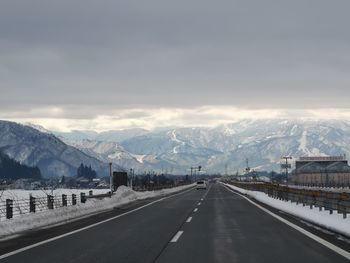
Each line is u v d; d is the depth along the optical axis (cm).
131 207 3841
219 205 3978
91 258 1320
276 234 1839
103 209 3544
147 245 1576
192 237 1788
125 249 1488
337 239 1653
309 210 2772
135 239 1744
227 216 2781
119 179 6819
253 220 2483
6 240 1727
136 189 7500
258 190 7069
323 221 2173
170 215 2930
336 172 17450
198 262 1240
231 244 1580
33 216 2277
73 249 1495
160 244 1599
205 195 6506
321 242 1579
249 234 1859
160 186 9888
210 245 1561
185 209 3512
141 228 2145
